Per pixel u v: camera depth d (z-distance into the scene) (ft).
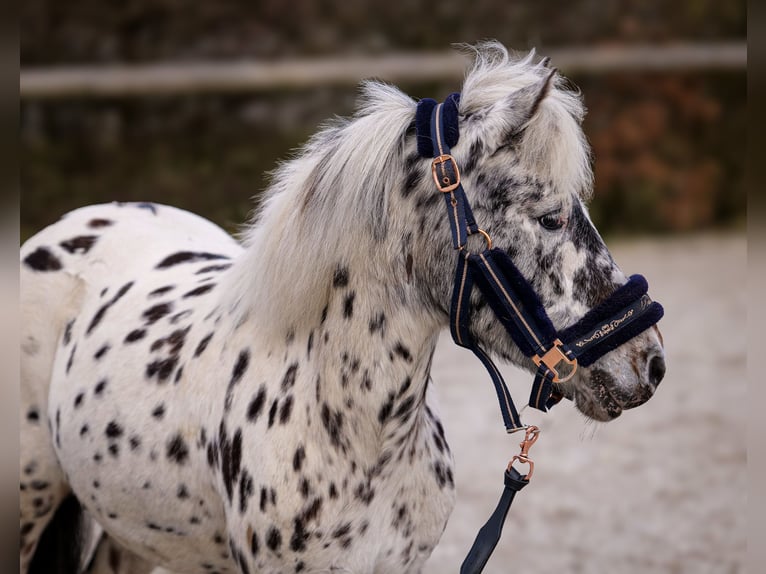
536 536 20.52
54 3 55.57
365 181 10.52
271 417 10.81
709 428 26.86
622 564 19.19
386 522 10.93
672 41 63.67
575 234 10.20
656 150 56.08
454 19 60.90
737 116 57.47
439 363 33.47
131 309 13.12
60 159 46.39
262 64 56.65
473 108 10.64
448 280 10.48
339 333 10.71
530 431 10.79
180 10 57.47
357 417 10.67
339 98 52.19
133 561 14.83
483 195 10.20
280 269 10.84
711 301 39.40
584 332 10.16
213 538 11.92
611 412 10.44
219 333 11.72
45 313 13.92
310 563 10.67
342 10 60.03
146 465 11.95
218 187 45.65
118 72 53.36
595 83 56.80
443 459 11.67
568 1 62.80
